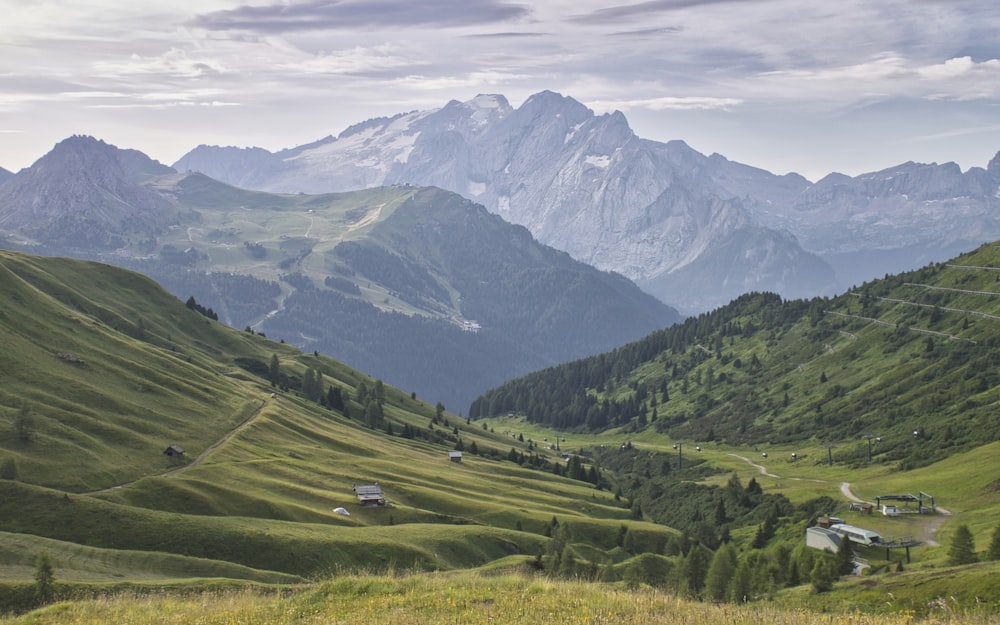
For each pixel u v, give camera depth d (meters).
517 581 39.06
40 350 180.38
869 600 69.31
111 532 107.00
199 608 38.00
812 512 161.25
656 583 115.56
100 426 149.88
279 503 135.88
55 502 110.94
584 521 164.25
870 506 147.75
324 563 109.94
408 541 125.62
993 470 153.75
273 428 194.62
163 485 129.75
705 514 198.00
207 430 175.75
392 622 30.91
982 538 108.50
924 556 106.25
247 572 100.12
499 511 160.00
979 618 32.84
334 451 193.25
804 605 72.38
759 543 153.12
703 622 30.33
